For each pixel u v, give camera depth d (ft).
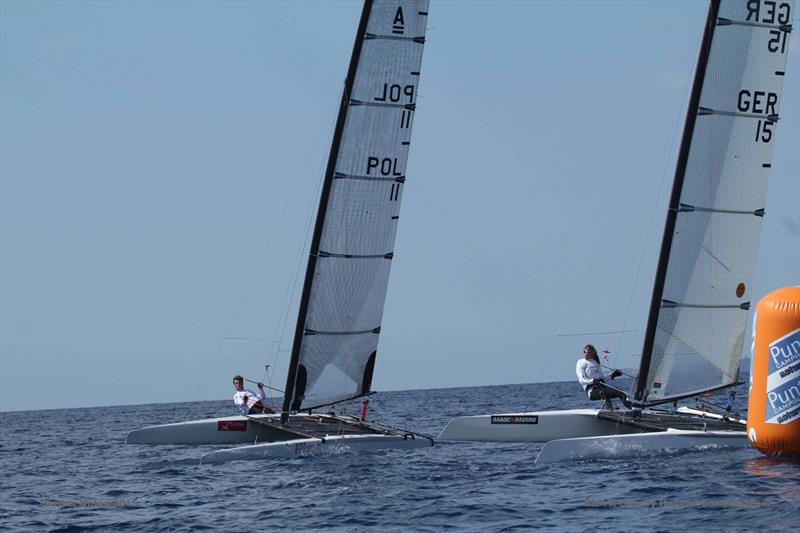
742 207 193.67
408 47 203.72
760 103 193.16
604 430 196.75
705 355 195.00
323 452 191.11
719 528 117.08
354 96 201.57
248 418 210.18
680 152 192.65
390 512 136.46
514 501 141.49
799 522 115.96
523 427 199.72
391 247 206.49
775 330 148.25
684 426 186.50
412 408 460.96
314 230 202.59
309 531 126.82
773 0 192.44
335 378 205.77
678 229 193.16
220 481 170.30
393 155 204.85
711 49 191.72
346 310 205.16
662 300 193.88
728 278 194.29
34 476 205.57
